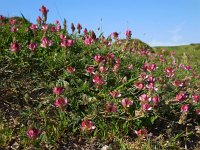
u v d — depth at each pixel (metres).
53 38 0.70
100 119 0.50
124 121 0.51
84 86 0.55
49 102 0.52
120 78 0.61
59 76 0.57
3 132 0.46
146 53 0.90
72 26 0.76
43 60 0.60
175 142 0.51
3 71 0.57
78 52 0.67
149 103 0.53
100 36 0.80
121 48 0.81
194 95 0.62
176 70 0.88
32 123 0.47
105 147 0.47
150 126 0.53
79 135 0.49
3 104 0.51
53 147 0.46
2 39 0.63
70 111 0.52
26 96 0.52
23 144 0.45
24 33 0.69
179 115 0.57
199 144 0.53
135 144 0.49
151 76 0.62
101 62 0.61
